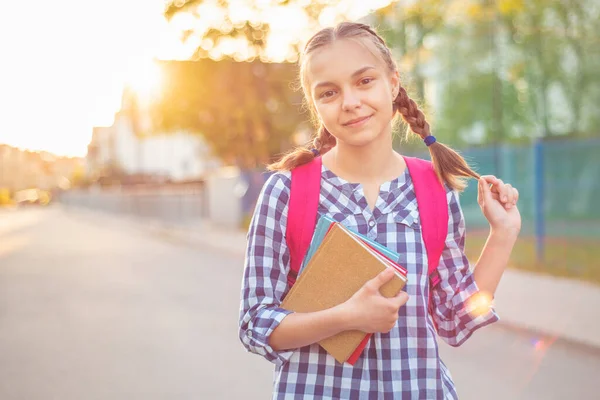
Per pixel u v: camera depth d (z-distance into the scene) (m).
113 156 73.50
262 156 24.84
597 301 8.08
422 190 1.62
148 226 29.41
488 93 24.56
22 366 5.83
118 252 17.16
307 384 1.55
